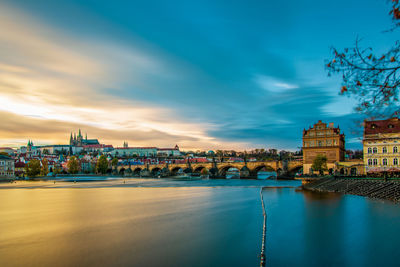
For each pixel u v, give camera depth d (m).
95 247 33.88
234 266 27.25
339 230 37.47
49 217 53.62
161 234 39.41
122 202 75.94
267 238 35.66
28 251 32.69
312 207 56.22
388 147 106.44
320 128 147.62
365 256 28.20
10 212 60.38
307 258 28.34
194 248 32.84
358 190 77.38
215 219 49.28
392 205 55.16
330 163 142.62
